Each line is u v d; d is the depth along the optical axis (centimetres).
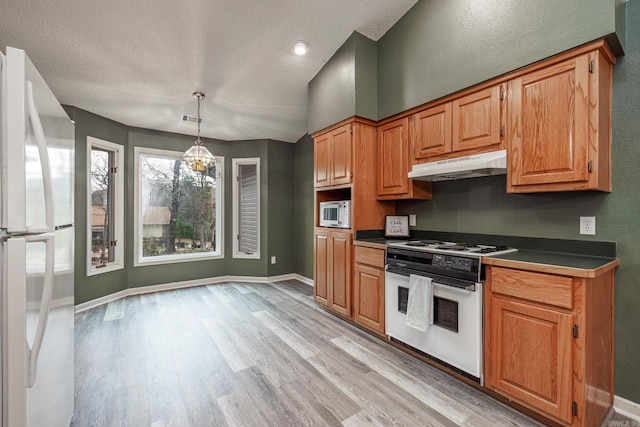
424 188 273
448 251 201
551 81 175
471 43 213
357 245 282
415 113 259
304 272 486
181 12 223
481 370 182
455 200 261
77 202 342
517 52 187
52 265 112
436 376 207
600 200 181
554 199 201
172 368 218
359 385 196
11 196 98
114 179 394
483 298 181
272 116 401
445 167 221
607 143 173
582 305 141
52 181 128
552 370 150
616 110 174
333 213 317
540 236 207
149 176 436
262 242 484
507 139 196
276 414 169
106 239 388
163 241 448
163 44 251
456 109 226
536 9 179
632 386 169
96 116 364
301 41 275
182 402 180
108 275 379
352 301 292
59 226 138
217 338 270
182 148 455
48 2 201
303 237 488
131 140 411
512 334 167
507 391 169
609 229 177
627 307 171
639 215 168
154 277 428
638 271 168
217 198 487
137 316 325
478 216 245
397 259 235
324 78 317
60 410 137
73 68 269
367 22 269
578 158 164
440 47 234
